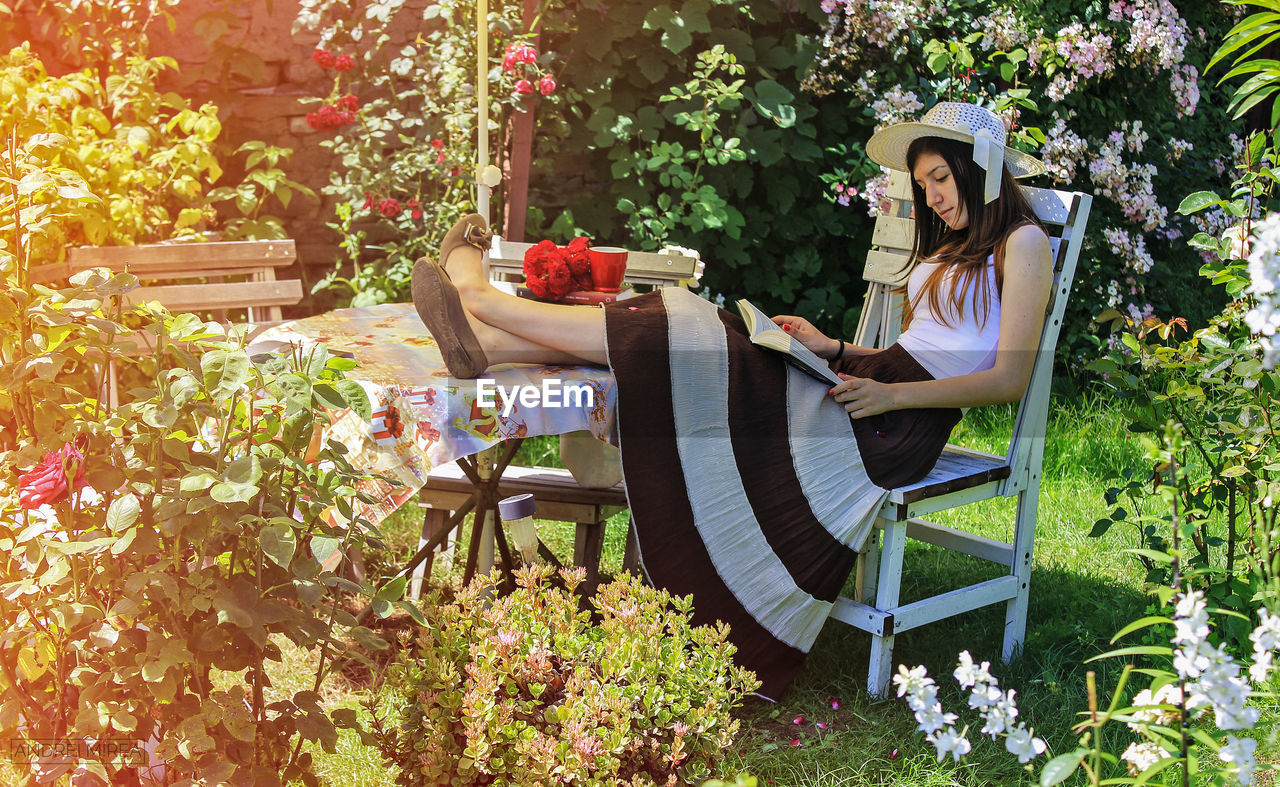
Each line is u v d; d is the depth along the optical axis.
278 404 1.84
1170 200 5.53
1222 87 5.99
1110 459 4.23
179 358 1.78
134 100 4.66
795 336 3.00
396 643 2.83
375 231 5.50
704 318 2.65
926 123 2.89
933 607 2.69
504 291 2.85
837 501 2.58
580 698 1.80
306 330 2.76
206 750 1.70
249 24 5.33
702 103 5.14
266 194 5.37
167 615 1.76
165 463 1.85
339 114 4.77
